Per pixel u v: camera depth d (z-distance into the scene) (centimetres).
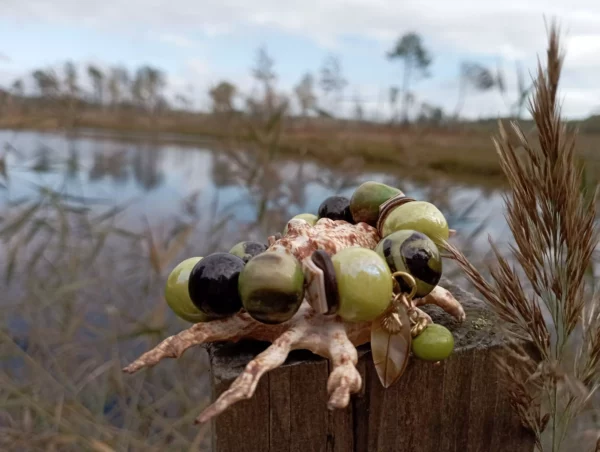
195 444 32
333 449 15
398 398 15
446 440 16
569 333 16
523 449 17
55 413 33
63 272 40
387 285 13
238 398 11
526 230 16
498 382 16
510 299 16
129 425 36
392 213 17
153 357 13
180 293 15
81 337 41
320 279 13
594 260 23
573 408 16
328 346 13
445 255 17
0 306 38
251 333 15
